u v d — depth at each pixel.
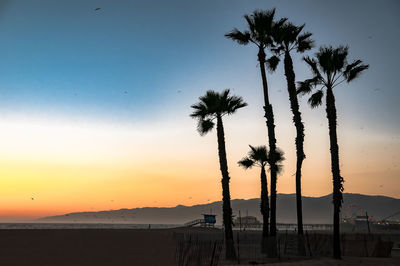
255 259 26.73
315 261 24.03
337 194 26.44
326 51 27.97
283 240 34.00
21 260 26.00
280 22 32.25
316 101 29.00
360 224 171.62
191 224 91.88
